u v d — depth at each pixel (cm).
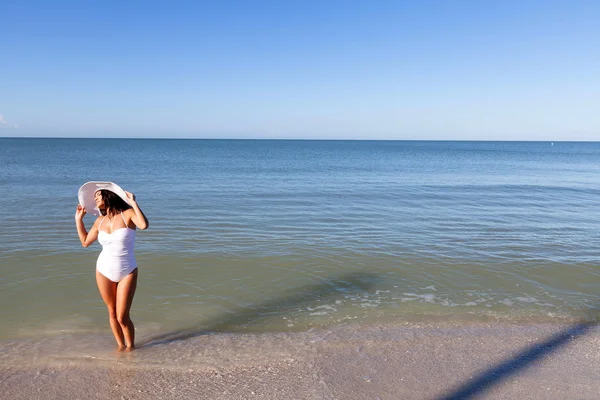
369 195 1861
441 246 968
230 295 660
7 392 394
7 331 527
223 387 406
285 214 1346
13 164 3588
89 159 4684
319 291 683
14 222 1131
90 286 677
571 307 631
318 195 1833
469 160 5897
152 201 1573
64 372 432
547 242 1020
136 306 611
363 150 10756
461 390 403
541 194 2014
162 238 994
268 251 898
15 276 714
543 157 7400
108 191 446
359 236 1055
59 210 1318
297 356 471
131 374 430
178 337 521
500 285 722
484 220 1297
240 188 2058
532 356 475
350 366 449
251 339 516
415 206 1566
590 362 462
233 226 1144
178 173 2973
